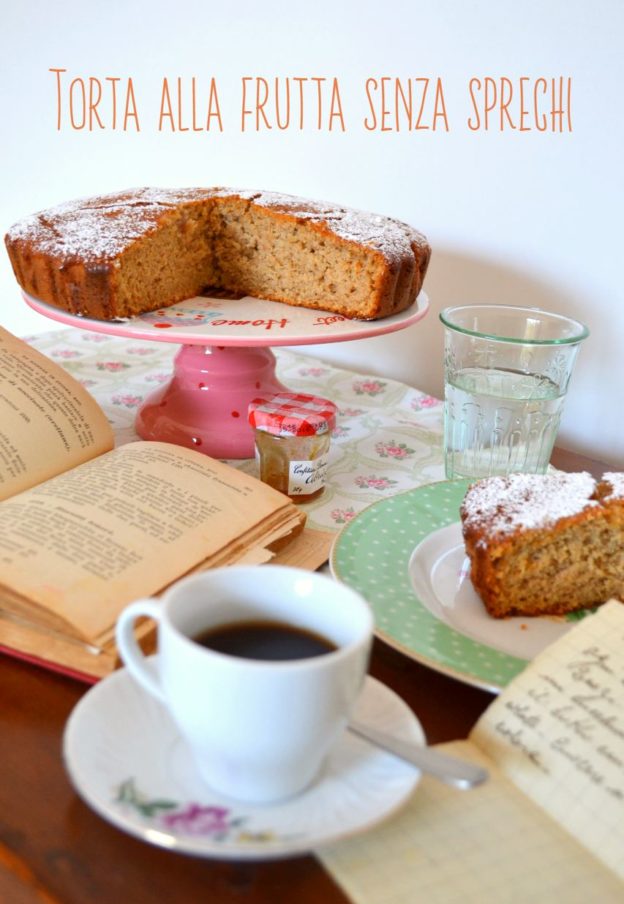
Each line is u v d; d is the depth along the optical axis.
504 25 1.11
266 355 1.04
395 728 0.50
